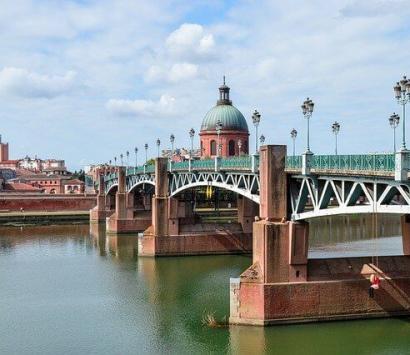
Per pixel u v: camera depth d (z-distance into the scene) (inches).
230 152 5575.8
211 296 2427.4
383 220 5536.4
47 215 6028.5
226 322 1993.1
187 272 2984.7
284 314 1903.3
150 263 3280.0
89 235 4788.4
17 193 7741.1
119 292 2534.5
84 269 3107.8
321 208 1817.2
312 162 1817.2
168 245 3503.9
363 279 1947.6
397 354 1681.8
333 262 1969.7
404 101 1494.8
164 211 3531.0
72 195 7017.7
